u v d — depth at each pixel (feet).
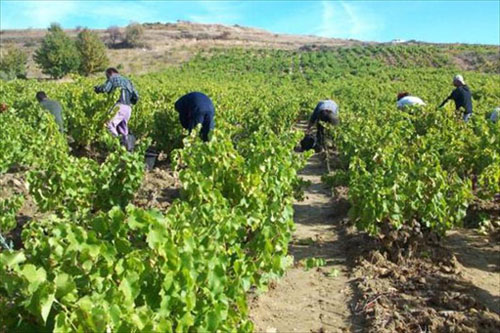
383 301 15.79
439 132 30.48
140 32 259.60
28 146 30.32
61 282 8.34
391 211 18.31
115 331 8.51
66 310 8.27
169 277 9.52
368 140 29.71
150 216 9.78
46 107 36.22
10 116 34.19
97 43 186.29
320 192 30.37
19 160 29.66
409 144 29.48
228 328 10.74
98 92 32.71
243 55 228.63
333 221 24.35
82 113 35.94
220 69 190.29
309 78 166.20
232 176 17.81
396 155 23.12
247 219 14.44
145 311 8.98
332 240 21.59
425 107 37.27
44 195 19.67
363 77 160.15
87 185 19.52
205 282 10.52
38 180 19.66
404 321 14.66
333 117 39.81
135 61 223.30
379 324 14.47
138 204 24.22
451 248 20.56
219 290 10.59
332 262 19.17
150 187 27.81
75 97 44.45
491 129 27.30
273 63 203.10
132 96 33.40
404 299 15.90
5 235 20.51
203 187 15.55
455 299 15.78
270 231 14.01
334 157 39.52
